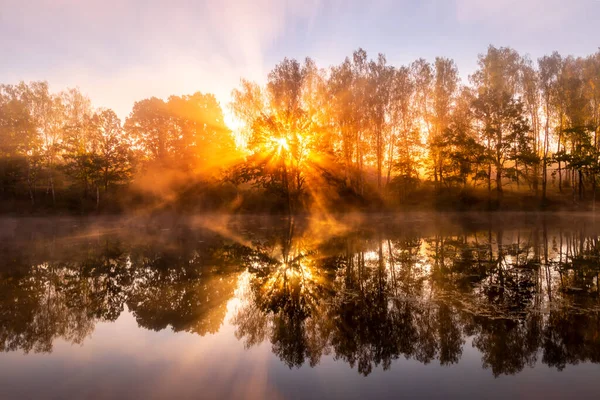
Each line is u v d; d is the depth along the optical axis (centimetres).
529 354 631
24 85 4778
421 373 579
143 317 885
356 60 4478
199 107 5341
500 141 4172
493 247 1769
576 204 4181
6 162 4700
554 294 966
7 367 627
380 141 4725
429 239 2119
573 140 4175
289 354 661
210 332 777
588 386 527
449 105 4691
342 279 1203
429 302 925
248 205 4684
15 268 1520
